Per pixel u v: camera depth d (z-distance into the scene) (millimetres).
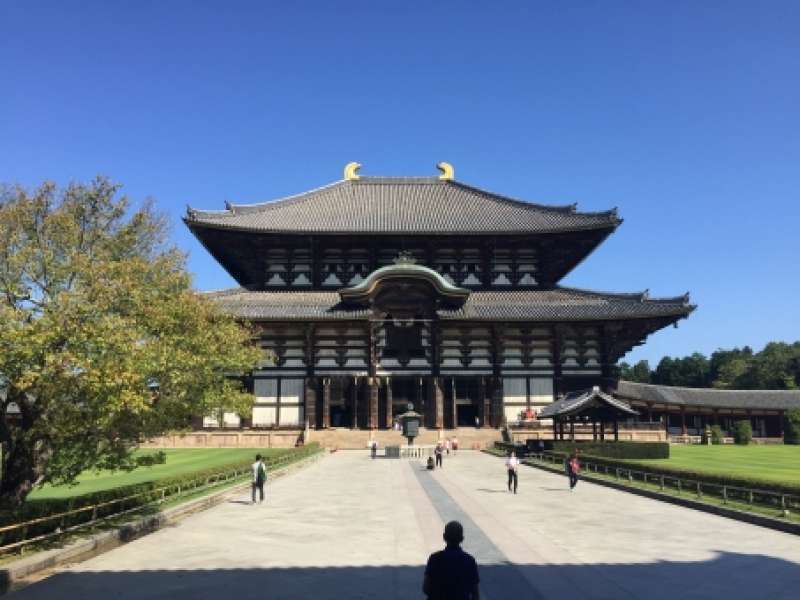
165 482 26531
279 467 41469
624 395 85812
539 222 78562
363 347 70812
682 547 18500
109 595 13938
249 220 76562
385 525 22219
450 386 72062
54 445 20516
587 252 79875
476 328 72188
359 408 71562
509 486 31578
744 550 18094
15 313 16875
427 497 29438
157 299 22281
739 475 26562
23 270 19156
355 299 70438
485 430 67438
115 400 17031
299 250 77562
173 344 22031
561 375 71000
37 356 16750
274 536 20328
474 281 78312
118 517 21812
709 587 14336
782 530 20969
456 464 48375
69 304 17703
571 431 51625
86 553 18188
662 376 199000
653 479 32219
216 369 27141
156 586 14602
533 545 18812
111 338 17266
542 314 70062
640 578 15109
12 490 19906
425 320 71188
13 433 19906
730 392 93312
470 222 79625
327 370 70312
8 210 19531
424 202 87812
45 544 17953
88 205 22359
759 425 92625
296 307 71000
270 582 14922
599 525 22125
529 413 69188
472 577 8453
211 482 31797
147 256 23922
